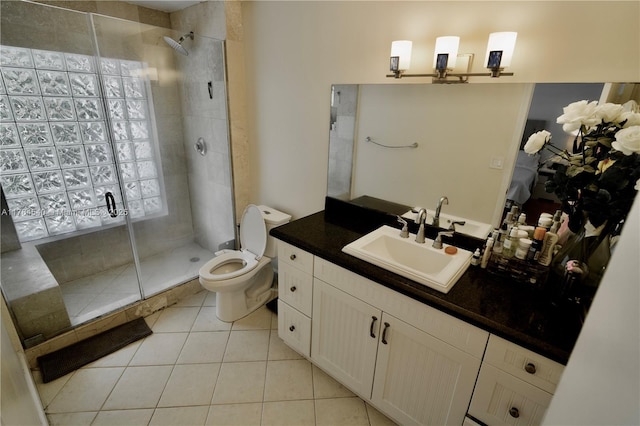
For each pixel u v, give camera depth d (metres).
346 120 1.93
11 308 1.79
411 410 1.42
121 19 2.29
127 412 1.61
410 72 1.62
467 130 1.50
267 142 2.48
